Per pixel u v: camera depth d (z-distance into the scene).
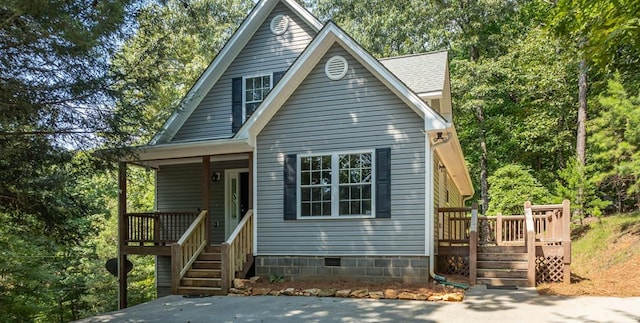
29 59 7.53
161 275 13.67
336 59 10.42
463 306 7.37
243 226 10.43
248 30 13.23
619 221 13.93
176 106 11.53
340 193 10.14
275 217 10.58
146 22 9.23
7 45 7.11
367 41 24.72
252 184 10.89
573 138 20.95
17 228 10.23
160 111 12.35
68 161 8.26
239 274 10.11
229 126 13.26
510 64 21.42
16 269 12.15
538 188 18.20
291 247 10.38
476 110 22.94
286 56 12.97
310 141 10.48
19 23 6.75
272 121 10.87
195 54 20.72
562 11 5.77
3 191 8.08
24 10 6.25
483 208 22.39
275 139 10.79
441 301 7.86
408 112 9.80
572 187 15.52
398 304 7.71
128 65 8.85
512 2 22.45
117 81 8.48
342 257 9.96
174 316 7.32
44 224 9.23
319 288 9.09
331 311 7.25
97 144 8.66
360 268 9.81
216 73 13.55
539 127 20.70
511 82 21.91
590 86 17.83
